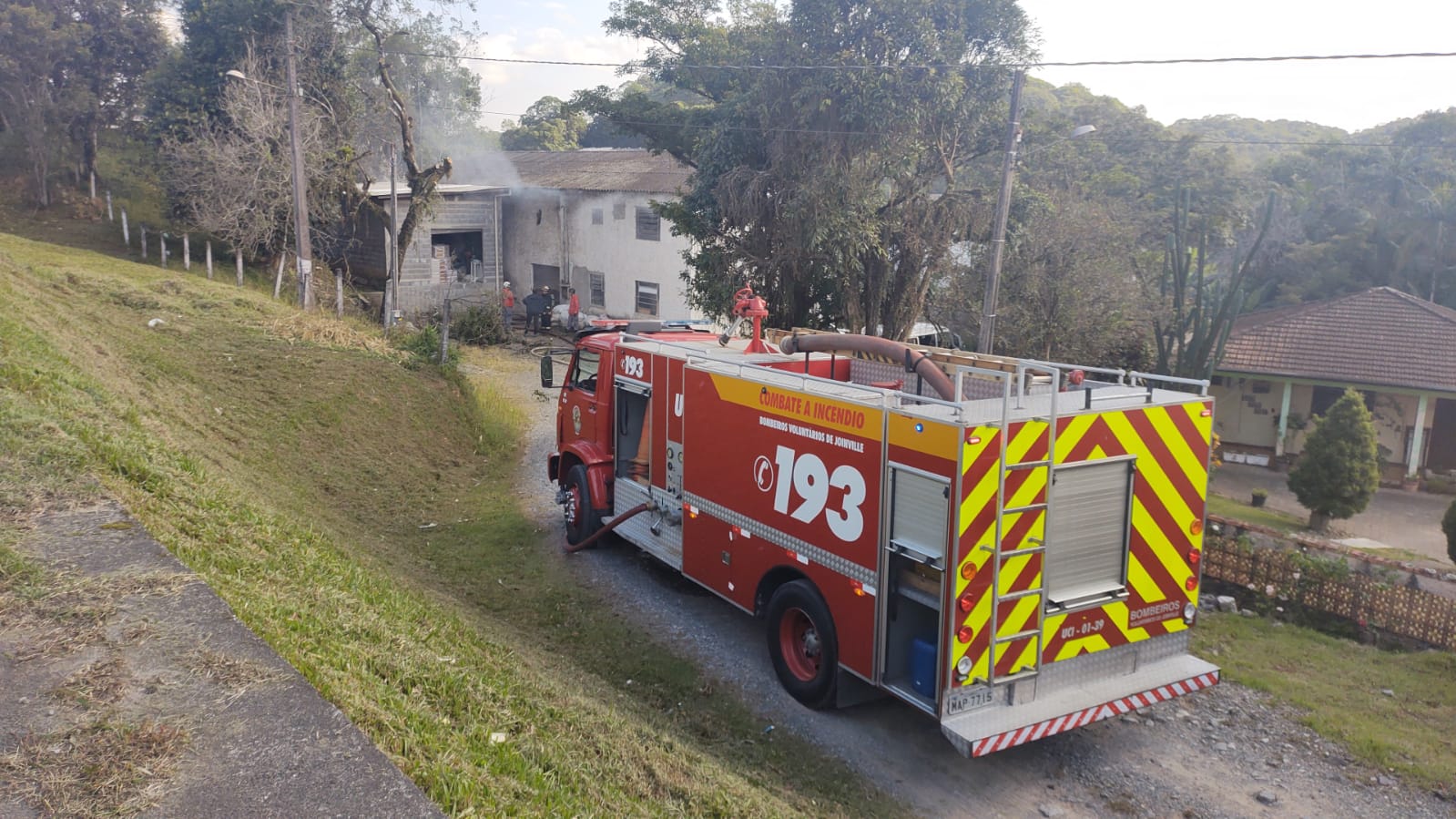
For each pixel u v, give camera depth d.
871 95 15.76
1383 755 6.52
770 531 7.41
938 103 16.09
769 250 18.25
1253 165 47.22
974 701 5.84
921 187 18.17
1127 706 6.12
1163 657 6.57
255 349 15.02
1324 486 16.17
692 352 8.93
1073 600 6.02
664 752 5.39
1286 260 33.41
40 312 11.56
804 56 16.62
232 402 12.52
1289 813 5.91
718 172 18.11
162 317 15.46
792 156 16.92
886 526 6.16
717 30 22.30
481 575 9.73
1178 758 6.57
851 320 18.42
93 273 17.50
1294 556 9.41
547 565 10.20
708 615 8.95
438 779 3.45
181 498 6.38
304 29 26.09
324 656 4.31
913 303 18.97
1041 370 7.20
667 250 28.78
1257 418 22.02
